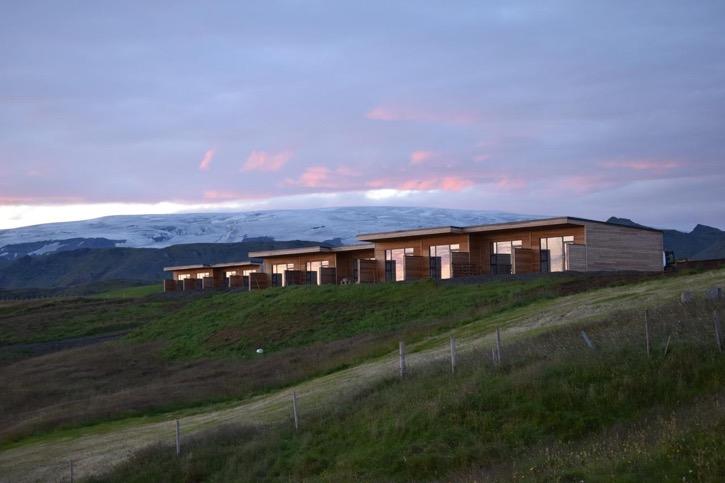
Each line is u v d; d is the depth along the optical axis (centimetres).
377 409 2453
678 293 3425
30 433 3631
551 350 2570
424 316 4700
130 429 3400
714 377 2127
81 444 3203
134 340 6191
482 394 2289
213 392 3956
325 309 5531
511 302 4297
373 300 5434
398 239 6131
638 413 2047
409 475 2023
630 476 1501
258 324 5600
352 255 7188
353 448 2261
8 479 2767
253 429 2681
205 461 2461
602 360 2331
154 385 4428
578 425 2056
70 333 7100
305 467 2228
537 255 5297
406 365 3088
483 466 1959
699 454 1499
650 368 2236
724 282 3534
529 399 2212
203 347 5438
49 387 4722
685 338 2391
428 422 2230
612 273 4703
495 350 2706
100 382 4781
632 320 2748
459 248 5722
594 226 5069
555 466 1683
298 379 3862
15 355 6275
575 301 3884
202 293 8600
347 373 3559
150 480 2409
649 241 5319
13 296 15425
